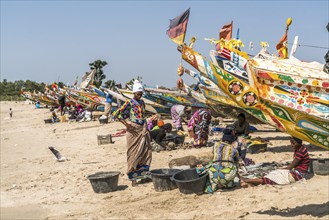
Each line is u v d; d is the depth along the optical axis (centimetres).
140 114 1007
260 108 755
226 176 877
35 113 4984
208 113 1448
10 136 2652
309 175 966
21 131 2947
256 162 1157
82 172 1236
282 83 823
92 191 1001
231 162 891
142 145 1007
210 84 1570
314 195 800
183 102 2280
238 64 1088
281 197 804
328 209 711
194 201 838
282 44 1309
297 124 717
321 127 694
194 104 2231
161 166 1198
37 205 923
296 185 884
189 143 1496
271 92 797
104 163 1356
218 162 891
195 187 873
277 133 1825
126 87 2936
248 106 756
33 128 3084
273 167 1032
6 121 4109
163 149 1432
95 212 836
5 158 1692
